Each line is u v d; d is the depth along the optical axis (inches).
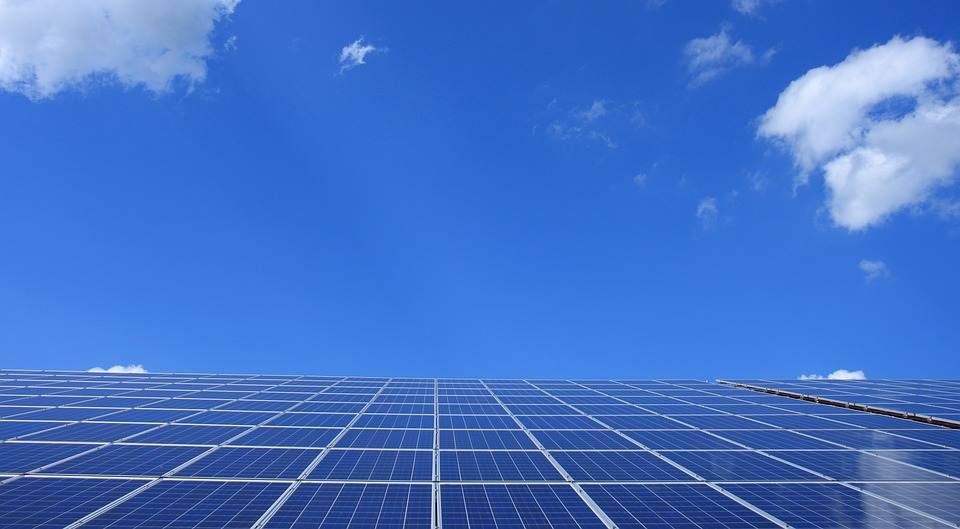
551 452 666.8
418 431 772.0
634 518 461.1
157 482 513.3
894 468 606.2
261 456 610.2
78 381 1284.4
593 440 737.6
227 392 1131.3
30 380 1280.8
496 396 1168.8
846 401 1080.2
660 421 884.0
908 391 1261.1
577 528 440.8
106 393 1080.2
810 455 661.9
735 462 629.3
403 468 581.3
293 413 889.5
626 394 1226.0
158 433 712.4
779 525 446.3
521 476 566.3
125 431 721.6
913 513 471.5
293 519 438.6
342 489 511.2
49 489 486.3
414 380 1481.3
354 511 460.1
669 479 564.7
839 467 610.2
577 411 976.3
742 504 494.0
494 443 709.3
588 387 1355.8
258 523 428.1
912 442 734.5
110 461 576.1
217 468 561.3
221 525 422.3
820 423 872.9
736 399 1149.7
